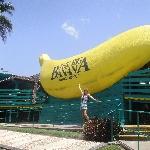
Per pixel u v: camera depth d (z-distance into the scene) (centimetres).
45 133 1675
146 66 1698
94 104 1783
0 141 1673
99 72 1748
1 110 2767
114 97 1734
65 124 1977
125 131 1427
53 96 2072
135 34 1667
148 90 1644
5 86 2897
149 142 1319
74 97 1933
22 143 1546
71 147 1305
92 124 1380
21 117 2853
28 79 2769
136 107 1761
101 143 1288
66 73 1908
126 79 1725
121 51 1670
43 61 2166
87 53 1850
